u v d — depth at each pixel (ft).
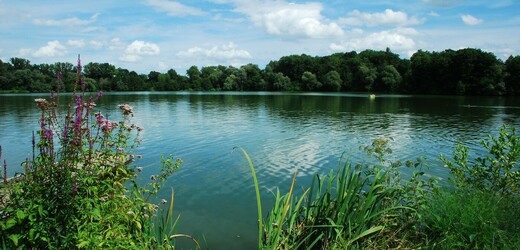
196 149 55.93
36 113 116.57
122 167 16.83
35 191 12.33
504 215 15.75
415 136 69.77
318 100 202.69
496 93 251.80
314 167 45.14
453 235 15.07
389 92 323.78
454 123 92.12
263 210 30.94
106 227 14.06
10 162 47.16
